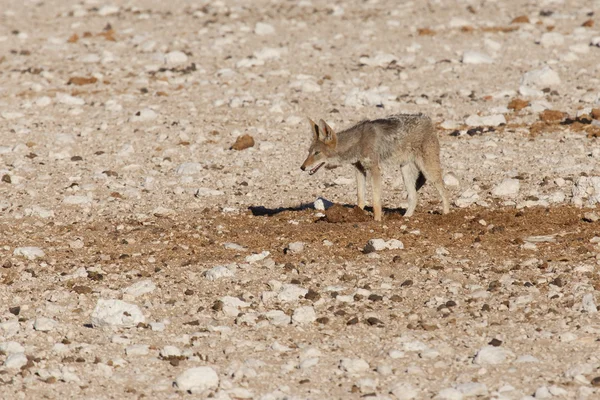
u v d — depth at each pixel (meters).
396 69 54.06
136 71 55.72
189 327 22.34
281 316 22.75
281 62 56.50
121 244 29.41
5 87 52.88
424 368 19.69
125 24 68.88
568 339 20.80
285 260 27.11
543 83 49.47
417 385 18.80
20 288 25.38
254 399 18.27
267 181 37.09
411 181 31.23
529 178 35.38
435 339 21.25
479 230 29.41
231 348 20.86
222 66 56.16
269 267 26.44
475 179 35.62
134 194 35.41
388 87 49.81
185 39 63.09
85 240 30.00
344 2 73.44
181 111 47.59
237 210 33.25
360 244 28.33
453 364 19.84
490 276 25.25
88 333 22.08
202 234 30.30
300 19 68.00
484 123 43.56
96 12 74.00
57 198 35.12
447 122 43.56
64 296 24.42
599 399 17.83
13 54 60.78
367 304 23.58
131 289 24.69
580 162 37.12
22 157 40.66
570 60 54.31
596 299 23.09
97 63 57.91
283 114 46.75
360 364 19.64
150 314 23.25
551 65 53.41
